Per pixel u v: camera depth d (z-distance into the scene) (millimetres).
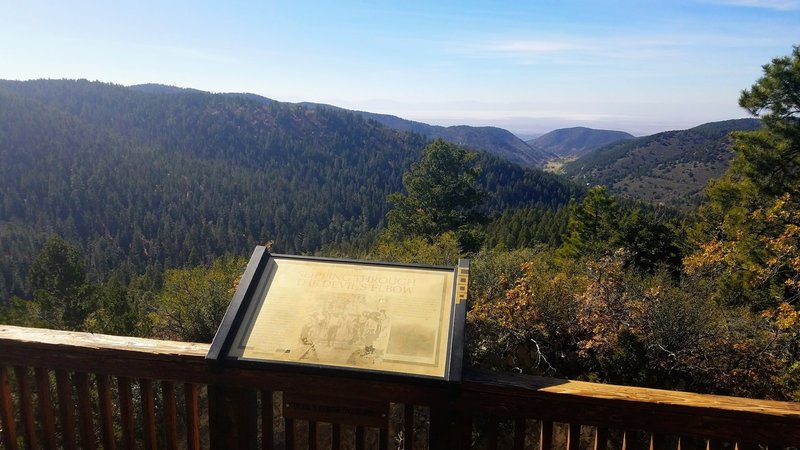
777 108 12133
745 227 11414
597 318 7508
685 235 19578
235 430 1942
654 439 1707
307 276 2062
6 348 2023
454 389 1692
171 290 11430
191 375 1905
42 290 11336
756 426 1609
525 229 44250
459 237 24109
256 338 1868
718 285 10289
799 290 8875
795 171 12305
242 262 13125
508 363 7859
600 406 1682
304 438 6348
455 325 1812
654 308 7445
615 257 8586
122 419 2043
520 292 7809
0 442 2211
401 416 6059
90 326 10992
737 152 13023
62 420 2084
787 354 7215
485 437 6086
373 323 1870
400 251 15430
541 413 1726
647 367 6945
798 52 11766
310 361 1776
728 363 7039
